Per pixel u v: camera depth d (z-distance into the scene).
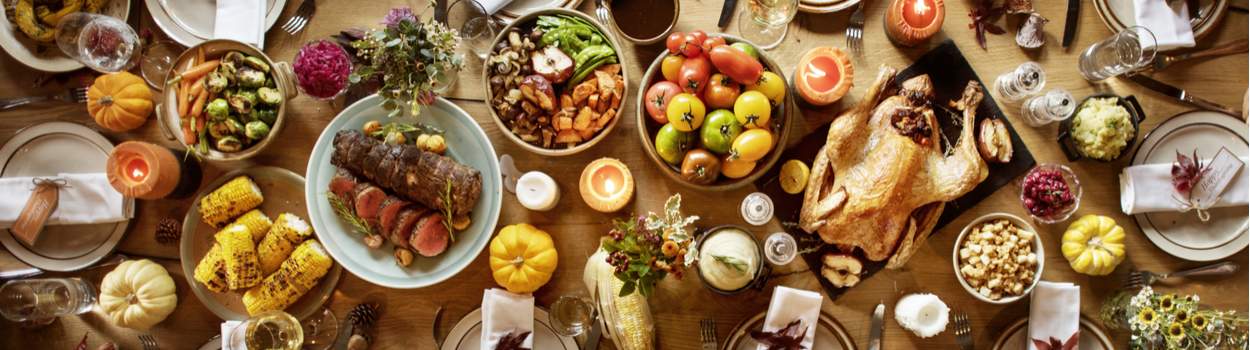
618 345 2.21
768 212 2.21
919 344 2.32
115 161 2.18
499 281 2.23
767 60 2.12
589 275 2.24
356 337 2.30
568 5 2.32
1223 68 2.29
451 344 2.34
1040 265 2.19
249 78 2.17
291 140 2.35
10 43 2.33
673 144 2.09
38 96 2.38
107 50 2.23
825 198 2.14
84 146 2.38
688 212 2.32
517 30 2.19
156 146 2.21
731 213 2.31
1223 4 2.25
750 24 2.32
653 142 2.22
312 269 2.25
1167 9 2.23
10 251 2.38
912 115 2.05
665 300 2.33
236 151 2.23
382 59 2.05
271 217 2.35
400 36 2.03
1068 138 2.27
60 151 2.38
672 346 2.34
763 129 2.05
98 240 2.37
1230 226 2.28
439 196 2.15
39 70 2.37
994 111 2.29
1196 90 2.29
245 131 2.20
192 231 2.34
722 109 2.10
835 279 2.26
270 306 2.28
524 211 2.34
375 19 2.36
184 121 2.18
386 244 2.31
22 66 2.39
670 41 2.07
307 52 2.14
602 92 2.12
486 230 2.25
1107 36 2.30
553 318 2.23
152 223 2.38
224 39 2.20
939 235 2.30
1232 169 2.17
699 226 2.31
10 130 2.40
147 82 2.36
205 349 2.38
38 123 2.38
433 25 2.04
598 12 2.32
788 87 2.17
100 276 2.40
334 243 2.26
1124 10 2.28
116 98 2.24
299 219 2.29
